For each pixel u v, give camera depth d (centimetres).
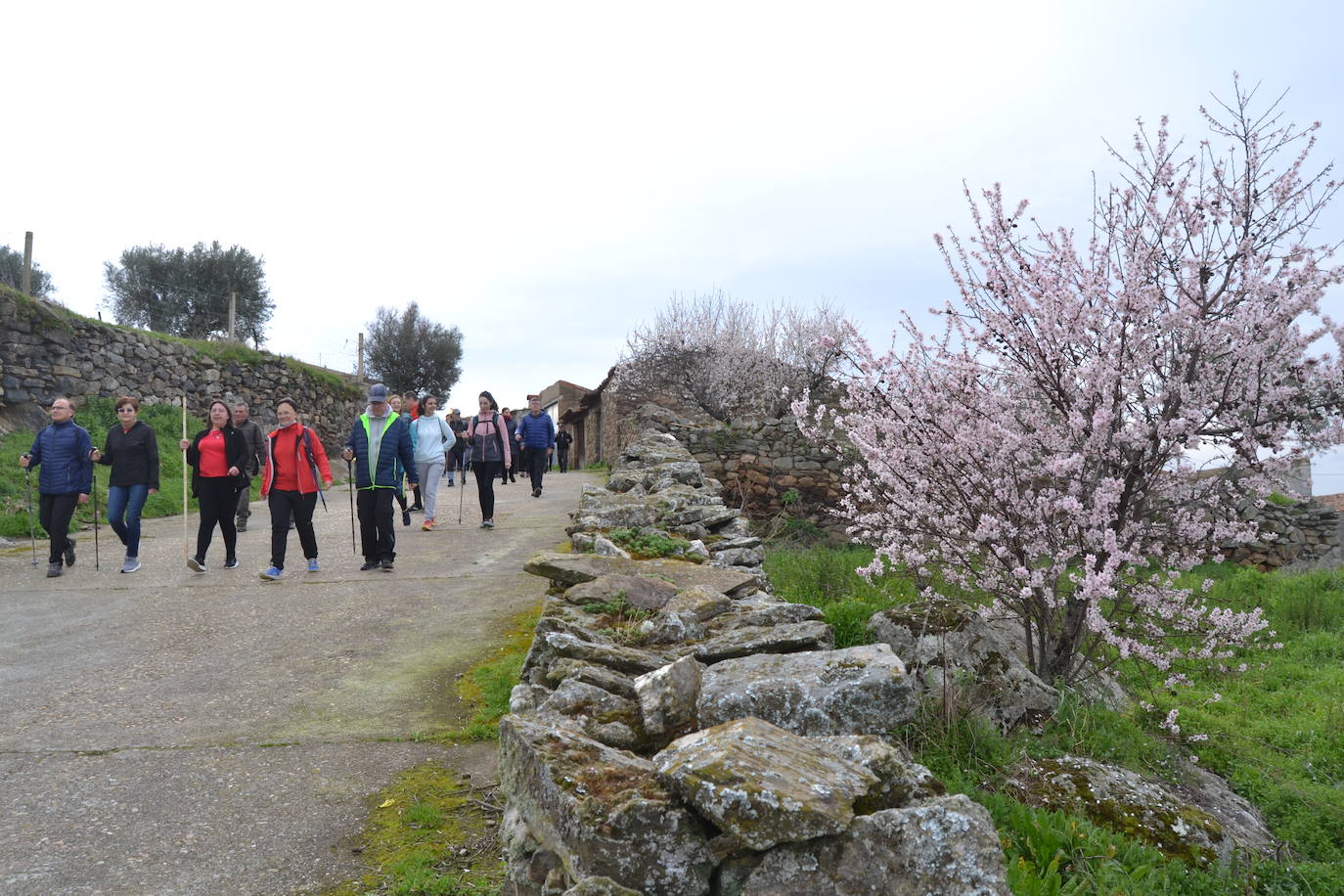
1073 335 544
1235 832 438
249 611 704
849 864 227
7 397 1653
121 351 1861
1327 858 440
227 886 305
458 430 1892
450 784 389
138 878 309
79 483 888
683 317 2628
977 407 597
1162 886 341
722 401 2519
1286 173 530
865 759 260
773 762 245
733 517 786
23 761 409
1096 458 555
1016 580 565
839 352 636
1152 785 441
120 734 445
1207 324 539
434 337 4191
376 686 522
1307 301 497
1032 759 436
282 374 2266
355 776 397
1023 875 302
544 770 257
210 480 872
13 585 832
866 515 702
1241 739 601
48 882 304
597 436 3162
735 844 232
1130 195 564
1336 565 1652
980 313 584
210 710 481
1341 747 600
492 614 687
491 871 318
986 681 483
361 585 800
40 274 2648
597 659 383
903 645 503
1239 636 578
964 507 598
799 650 408
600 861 227
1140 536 572
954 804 240
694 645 416
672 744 263
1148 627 591
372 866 320
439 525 1205
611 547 610
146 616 693
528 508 1407
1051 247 574
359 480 871
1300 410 531
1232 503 614
